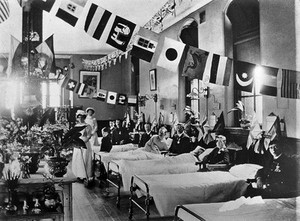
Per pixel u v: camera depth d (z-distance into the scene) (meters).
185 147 7.22
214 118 6.94
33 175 3.96
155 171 5.73
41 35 5.88
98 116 11.81
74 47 11.13
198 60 3.98
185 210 3.60
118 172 5.82
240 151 5.88
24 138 4.02
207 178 4.87
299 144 4.71
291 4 4.96
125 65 11.71
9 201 3.63
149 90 9.84
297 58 4.84
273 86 4.25
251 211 3.56
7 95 5.64
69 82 8.57
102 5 7.27
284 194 4.57
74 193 6.50
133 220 4.84
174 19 8.23
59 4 3.90
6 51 6.82
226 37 6.65
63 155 3.89
